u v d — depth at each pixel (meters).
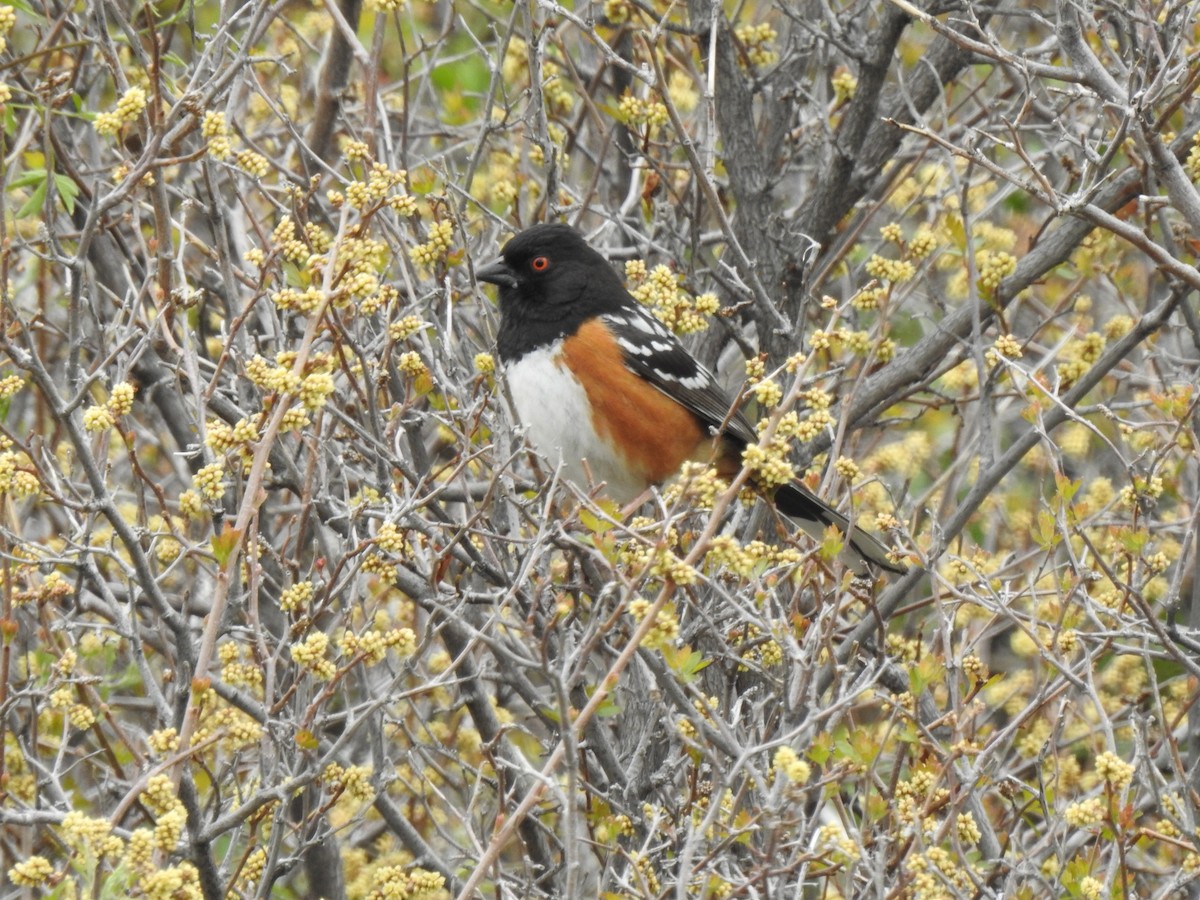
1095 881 6.73
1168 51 8.95
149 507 12.34
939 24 8.54
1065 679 7.70
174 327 9.99
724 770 7.01
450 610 8.15
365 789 7.34
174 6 13.63
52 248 8.23
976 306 10.99
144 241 9.90
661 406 11.18
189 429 11.25
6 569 7.26
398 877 7.60
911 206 12.66
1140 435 12.37
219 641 8.72
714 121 12.77
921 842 6.61
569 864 5.69
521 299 11.27
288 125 10.29
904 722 7.93
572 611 8.45
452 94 14.20
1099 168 8.45
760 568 7.08
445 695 11.90
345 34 11.24
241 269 10.97
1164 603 9.44
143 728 10.71
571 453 11.28
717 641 8.33
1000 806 10.42
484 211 11.27
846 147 12.95
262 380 6.94
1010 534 13.61
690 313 9.98
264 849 8.09
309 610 7.77
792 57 13.24
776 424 6.41
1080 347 12.54
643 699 9.62
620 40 13.91
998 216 15.45
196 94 8.12
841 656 9.23
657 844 8.16
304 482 8.55
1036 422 8.56
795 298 12.88
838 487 11.43
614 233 13.87
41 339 11.69
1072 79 8.63
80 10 12.53
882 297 9.16
